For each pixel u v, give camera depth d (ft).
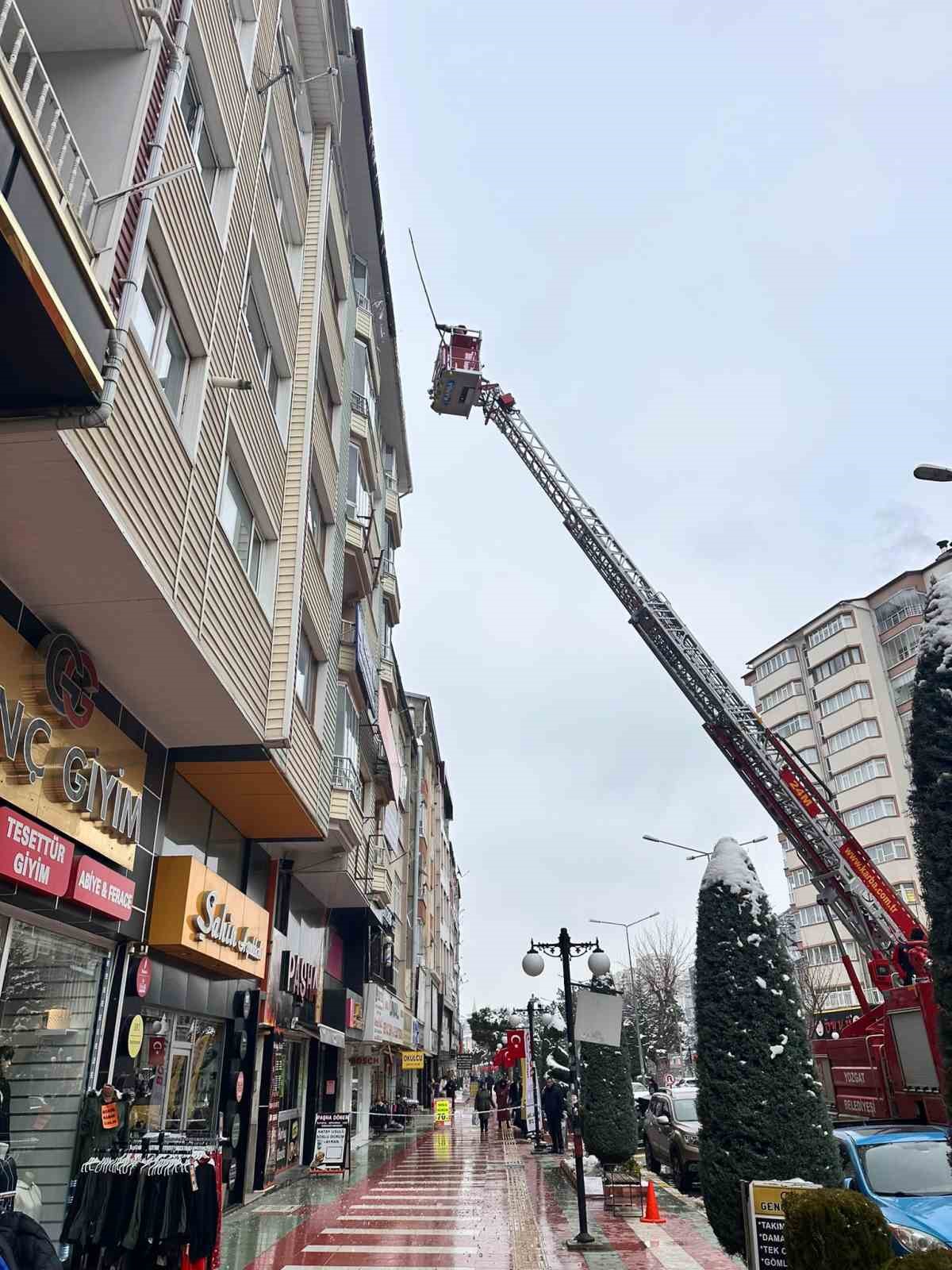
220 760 34.37
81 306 15.06
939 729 14.80
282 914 50.01
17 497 19.99
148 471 23.32
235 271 32.55
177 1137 24.72
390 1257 29.89
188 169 21.56
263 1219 37.17
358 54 58.44
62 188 15.10
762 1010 23.09
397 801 90.48
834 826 54.29
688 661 60.49
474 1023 225.97
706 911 24.71
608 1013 33.76
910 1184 25.13
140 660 27.40
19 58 22.20
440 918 184.14
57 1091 25.16
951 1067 13.89
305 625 44.57
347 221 59.98
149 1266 20.84
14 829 21.12
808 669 183.52
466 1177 51.90
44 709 23.77
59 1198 24.22
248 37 36.11
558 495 69.05
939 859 14.34
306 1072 57.98
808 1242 15.65
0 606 22.74
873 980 47.19
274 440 38.75
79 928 25.96
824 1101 22.67
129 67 22.61
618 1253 30.30
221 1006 38.78
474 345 72.84
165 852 33.14
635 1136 45.37
